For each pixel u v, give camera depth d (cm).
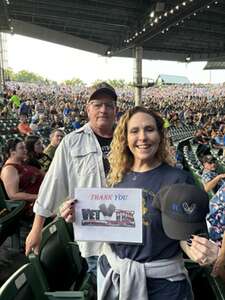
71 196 131
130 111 105
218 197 138
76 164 130
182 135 1173
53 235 144
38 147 305
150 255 96
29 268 115
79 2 1582
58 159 132
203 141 800
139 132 102
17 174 248
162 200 91
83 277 158
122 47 2330
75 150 131
